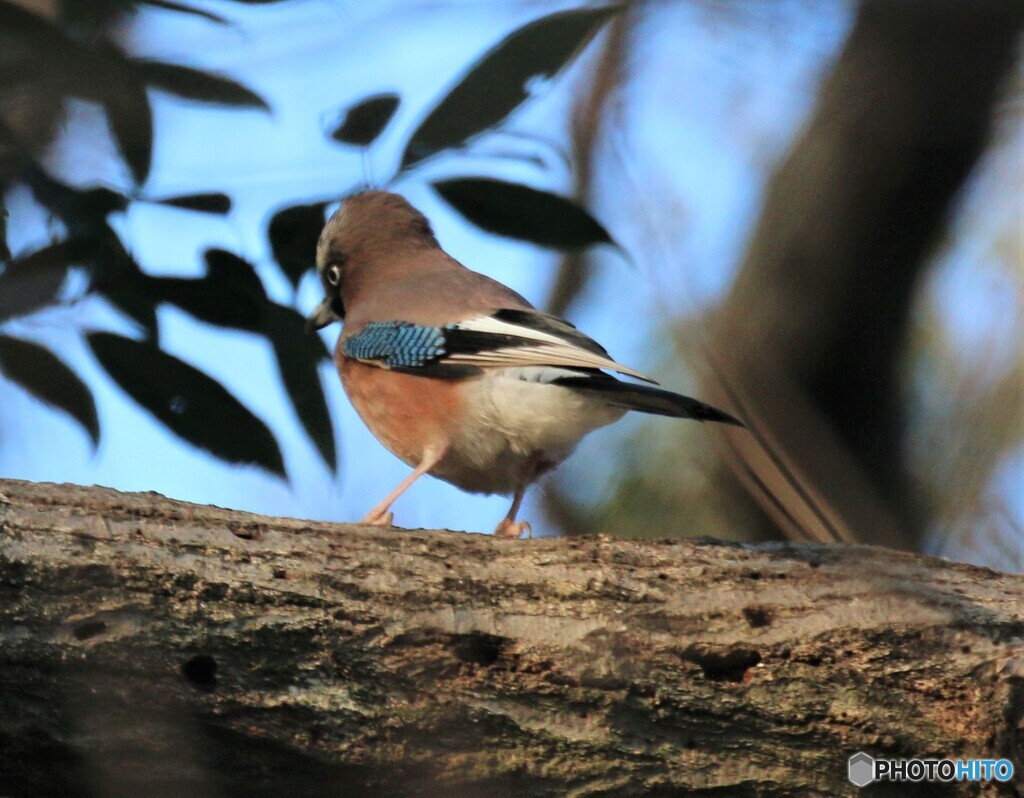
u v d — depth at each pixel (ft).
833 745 24.75
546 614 24.85
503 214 30.73
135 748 22.66
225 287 31.19
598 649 24.58
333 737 23.59
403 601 24.38
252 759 23.41
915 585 25.84
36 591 22.61
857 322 45.32
